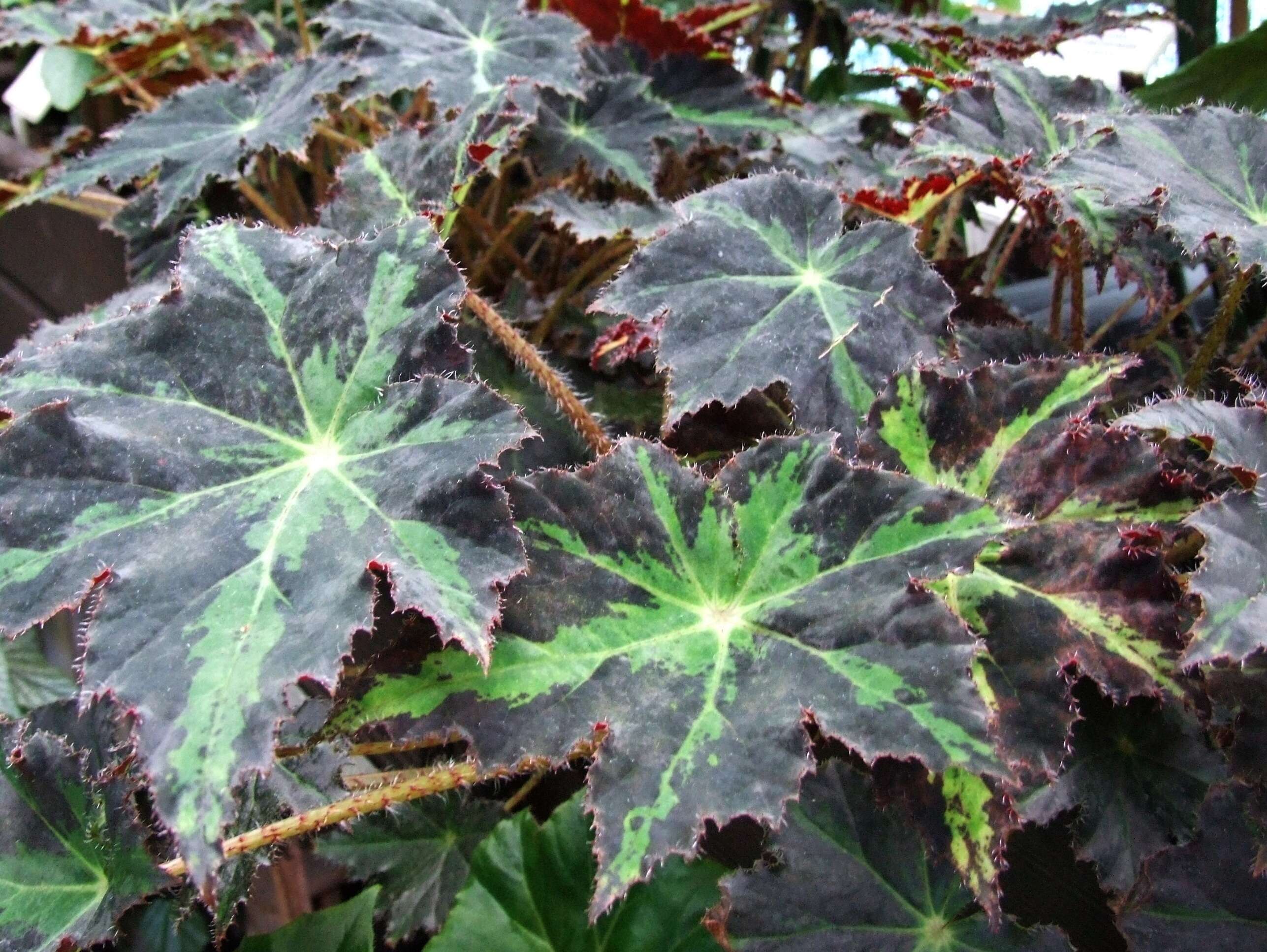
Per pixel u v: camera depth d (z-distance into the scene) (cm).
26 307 84
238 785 28
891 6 75
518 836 41
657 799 31
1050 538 38
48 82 79
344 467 35
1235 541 32
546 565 34
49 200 64
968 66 63
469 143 48
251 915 51
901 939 36
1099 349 56
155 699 29
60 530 32
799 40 81
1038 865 40
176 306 36
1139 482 38
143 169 55
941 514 34
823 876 37
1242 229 38
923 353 41
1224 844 35
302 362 36
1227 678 34
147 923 45
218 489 34
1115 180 39
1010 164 48
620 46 66
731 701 33
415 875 47
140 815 36
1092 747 38
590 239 52
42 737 37
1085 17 65
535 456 48
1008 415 39
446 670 33
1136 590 36
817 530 35
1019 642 37
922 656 32
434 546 32
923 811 35
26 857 36
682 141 60
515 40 58
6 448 32
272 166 65
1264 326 50
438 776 38
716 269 43
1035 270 73
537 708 33
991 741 30
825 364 41
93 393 35
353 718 33
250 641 30
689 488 36
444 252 37
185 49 78
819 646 33
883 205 51
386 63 54
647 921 39
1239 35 60
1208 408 35
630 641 34
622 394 53
